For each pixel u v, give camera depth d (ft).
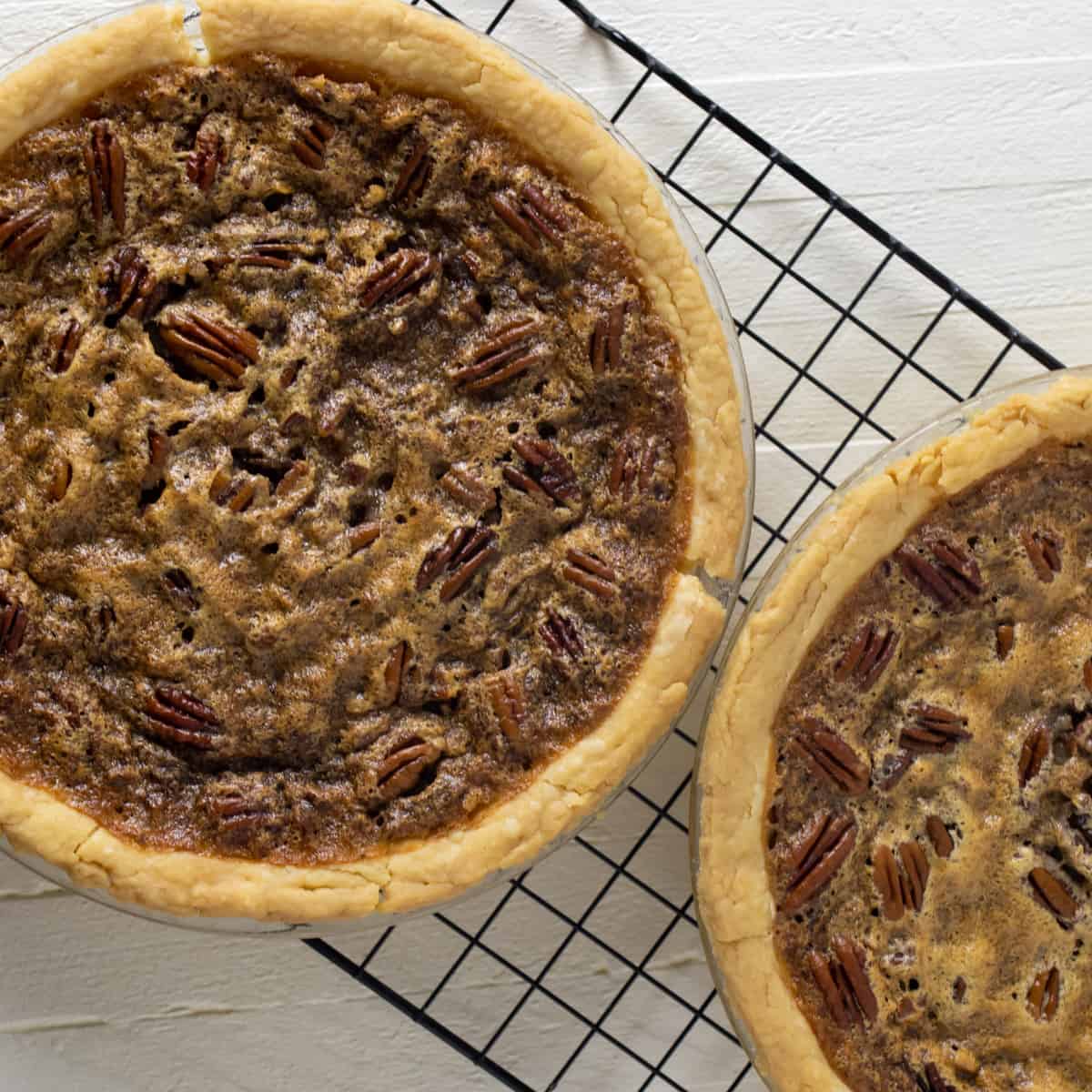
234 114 2.32
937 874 2.35
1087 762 2.35
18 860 2.29
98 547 2.30
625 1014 2.60
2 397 2.29
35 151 2.28
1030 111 2.61
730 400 2.35
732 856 2.31
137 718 2.30
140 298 2.29
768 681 2.31
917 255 2.60
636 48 2.54
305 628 2.30
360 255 2.33
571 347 2.35
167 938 2.58
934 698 2.36
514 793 2.33
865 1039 2.35
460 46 2.32
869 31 2.60
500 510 2.34
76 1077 2.57
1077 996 2.36
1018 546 2.35
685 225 2.40
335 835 2.31
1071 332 2.61
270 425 2.31
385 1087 2.59
